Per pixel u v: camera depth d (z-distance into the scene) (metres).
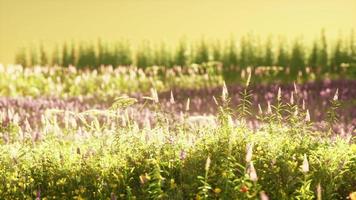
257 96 21.44
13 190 9.89
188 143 10.55
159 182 9.09
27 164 10.61
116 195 9.59
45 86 26.27
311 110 18.14
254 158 10.05
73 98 22.56
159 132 10.69
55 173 10.18
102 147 10.71
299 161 10.19
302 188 8.93
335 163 9.79
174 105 19.88
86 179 10.00
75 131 12.45
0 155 10.90
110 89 26.08
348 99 20.42
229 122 10.48
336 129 14.09
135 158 10.34
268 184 9.52
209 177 9.62
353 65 31.59
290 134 10.76
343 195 9.62
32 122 16.05
